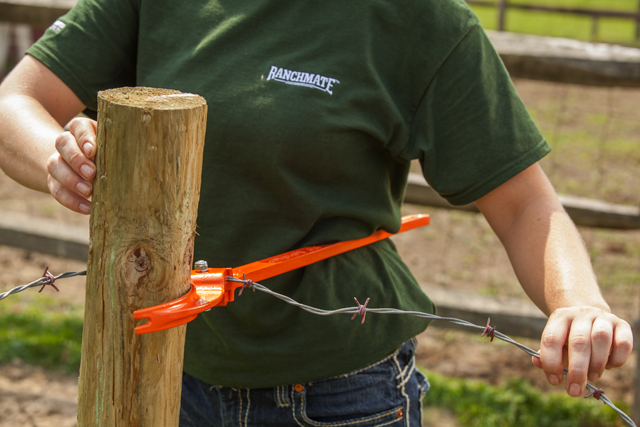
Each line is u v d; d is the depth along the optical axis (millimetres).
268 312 1981
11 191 8633
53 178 1574
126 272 1446
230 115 1895
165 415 1563
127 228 1425
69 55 2072
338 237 1992
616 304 6289
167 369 1529
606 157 10500
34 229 5133
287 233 1949
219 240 1994
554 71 4238
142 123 1338
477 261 7273
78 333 5551
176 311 1448
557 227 1818
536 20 24297
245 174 1934
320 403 2025
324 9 1920
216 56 1974
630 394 4973
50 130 1822
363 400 2039
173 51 2057
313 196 1928
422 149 1929
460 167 1915
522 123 1935
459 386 4953
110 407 1536
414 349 2248
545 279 1749
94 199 1440
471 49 1901
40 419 4621
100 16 2123
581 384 1460
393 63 1913
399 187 2141
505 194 1942
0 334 5461
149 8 2072
